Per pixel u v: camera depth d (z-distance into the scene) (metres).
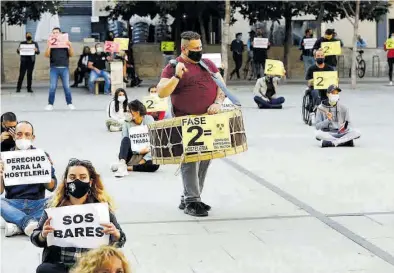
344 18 33.91
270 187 10.16
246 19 34.78
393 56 29.47
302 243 7.51
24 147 7.76
